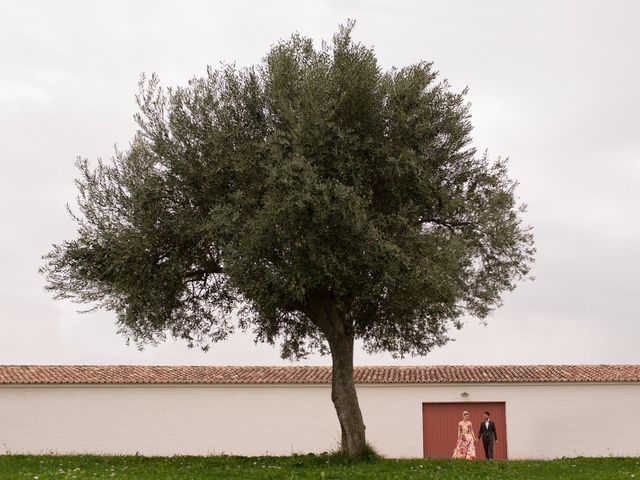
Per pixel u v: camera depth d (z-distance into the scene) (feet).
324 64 56.49
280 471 53.52
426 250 53.93
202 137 57.98
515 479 53.06
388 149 55.01
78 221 58.90
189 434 105.91
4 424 102.89
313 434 106.52
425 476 51.52
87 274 58.39
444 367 115.96
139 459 70.13
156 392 106.83
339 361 60.13
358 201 50.57
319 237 51.52
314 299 59.06
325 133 53.11
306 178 50.39
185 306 64.23
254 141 57.31
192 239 57.36
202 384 107.04
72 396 105.19
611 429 108.58
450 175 61.00
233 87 59.52
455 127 59.11
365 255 51.44
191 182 57.47
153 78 59.82
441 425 109.19
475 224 59.67
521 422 108.78
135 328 62.23
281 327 68.03
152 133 58.90
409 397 109.09
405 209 54.34
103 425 104.99
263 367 113.91
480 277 63.67
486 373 111.96
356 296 56.44
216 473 53.01
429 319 59.82
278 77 56.90
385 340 66.18
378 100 56.80
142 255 57.06
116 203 59.06
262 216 51.21
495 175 62.49
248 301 62.08
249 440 106.32
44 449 103.19
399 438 107.65
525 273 63.62
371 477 50.21
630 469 62.54
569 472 58.65
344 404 59.98
